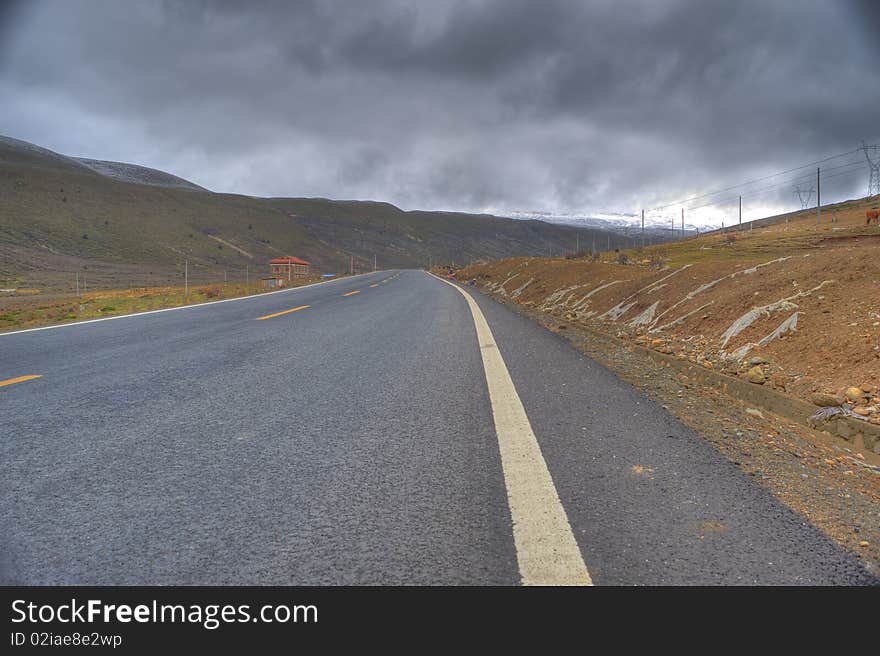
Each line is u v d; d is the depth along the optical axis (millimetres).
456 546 1630
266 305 14055
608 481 2154
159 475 2242
